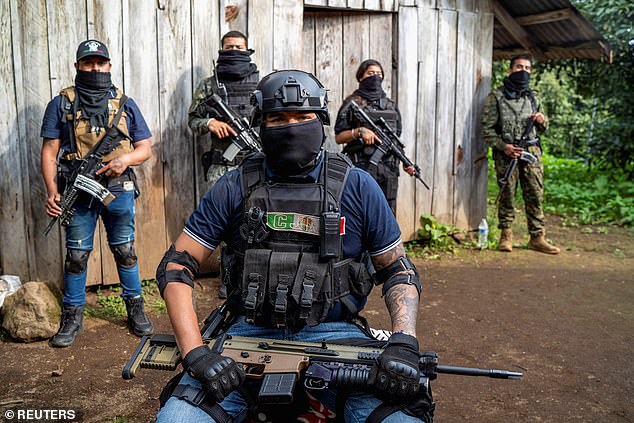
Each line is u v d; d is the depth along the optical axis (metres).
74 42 4.71
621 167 9.61
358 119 5.35
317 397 1.87
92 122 3.88
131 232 4.18
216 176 4.88
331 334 1.95
